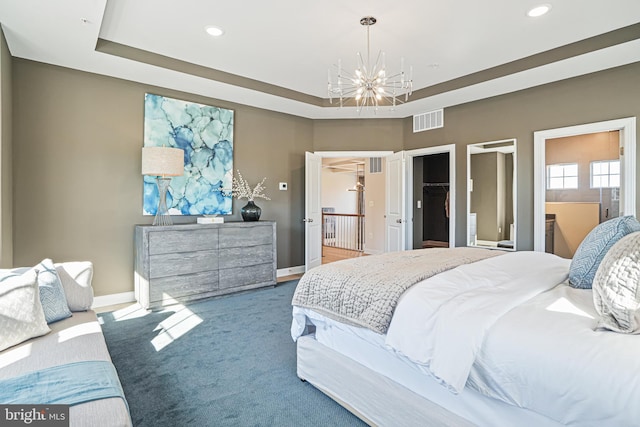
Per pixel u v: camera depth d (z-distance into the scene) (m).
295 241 5.53
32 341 1.69
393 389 1.58
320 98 5.00
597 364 1.01
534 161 4.10
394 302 1.56
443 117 5.02
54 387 1.25
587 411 0.99
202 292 3.90
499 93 4.36
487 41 3.27
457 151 4.86
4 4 2.39
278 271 5.31
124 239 3.86
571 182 6.07
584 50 3.22
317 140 5.67
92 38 2.91
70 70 3.54
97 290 3.71
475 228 4.67
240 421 1.76
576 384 1.01
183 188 4.27
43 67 3.40
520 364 1.14
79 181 3.60
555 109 3.94
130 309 3.60
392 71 3.97
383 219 7.13
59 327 1.90
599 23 2.94
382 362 1.65
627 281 1.16
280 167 5.30
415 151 5.37
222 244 4.06
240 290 4.23
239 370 2.29
